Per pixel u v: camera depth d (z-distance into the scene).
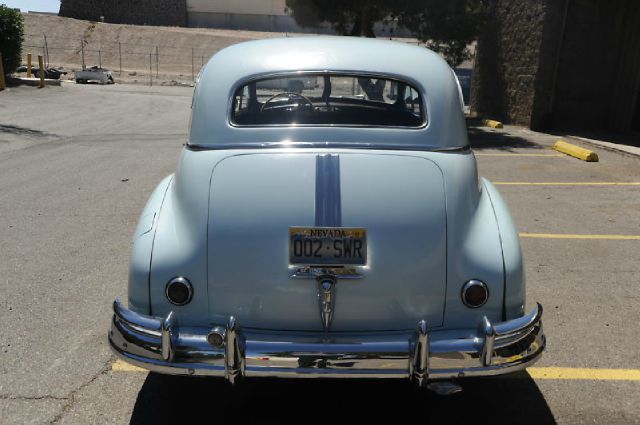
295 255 2.64
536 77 14.67
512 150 11.84
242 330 2.67
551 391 3.32
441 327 2.68
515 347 2.56
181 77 49.88
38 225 6.24
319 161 2.81
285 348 2.54
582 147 12.18
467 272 2.66
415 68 3.15
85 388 3.27
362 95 3.23
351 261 2.64
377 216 2.67
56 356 3.59
